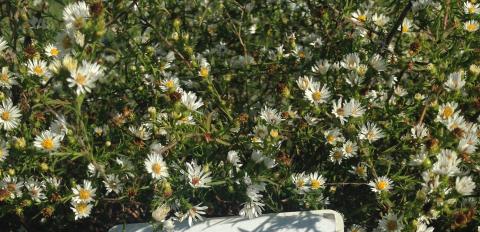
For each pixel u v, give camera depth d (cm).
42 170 40
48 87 43
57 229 48
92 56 34
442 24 45
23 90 43
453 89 39
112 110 48
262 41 54
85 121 37
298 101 42
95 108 48
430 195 35
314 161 46
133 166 40
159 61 46
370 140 41
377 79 43
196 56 52
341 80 43
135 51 45
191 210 37
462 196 37
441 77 40
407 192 40
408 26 47
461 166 39
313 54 49
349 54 43
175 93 39
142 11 47
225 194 42
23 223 46
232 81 51
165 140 43
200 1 52
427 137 39
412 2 43
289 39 49
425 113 42
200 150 41
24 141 38
